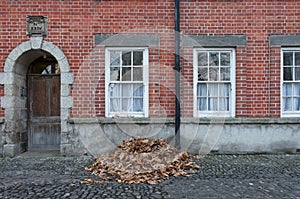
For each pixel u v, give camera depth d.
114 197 5.29
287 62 9.29
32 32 8.83
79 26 8.95
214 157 8.59
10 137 8.80
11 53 8.78
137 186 5.95
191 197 5.29
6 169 7.30
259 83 9.09
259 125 9.03
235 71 9.12
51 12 8.89
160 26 9.05
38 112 9.93
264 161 8.04
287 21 9.12
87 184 6.07
